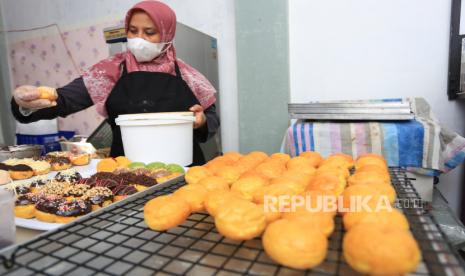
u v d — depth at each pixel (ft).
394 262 1.06
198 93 4.36
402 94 5.68
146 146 2.92
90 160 3.74
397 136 4.00
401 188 2.02
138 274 1.30
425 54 5.44
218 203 1.64
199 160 4.28
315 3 6.01
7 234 1.51
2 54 9.43
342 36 5.92
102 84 4.09
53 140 7.27
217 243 1.45
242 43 6.44
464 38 5.07
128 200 1.91
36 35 8.96
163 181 2.45
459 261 1.15
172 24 4.03
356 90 5.98
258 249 1.41
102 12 7.91
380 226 1.27
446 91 5.41
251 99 6.56
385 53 5.68
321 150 4.36
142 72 3.92
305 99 6.35
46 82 9.12
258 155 2.76
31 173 3.05
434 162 3.89
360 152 4.19
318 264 1.22
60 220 1.86
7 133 9.60
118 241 1.56
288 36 6.20
